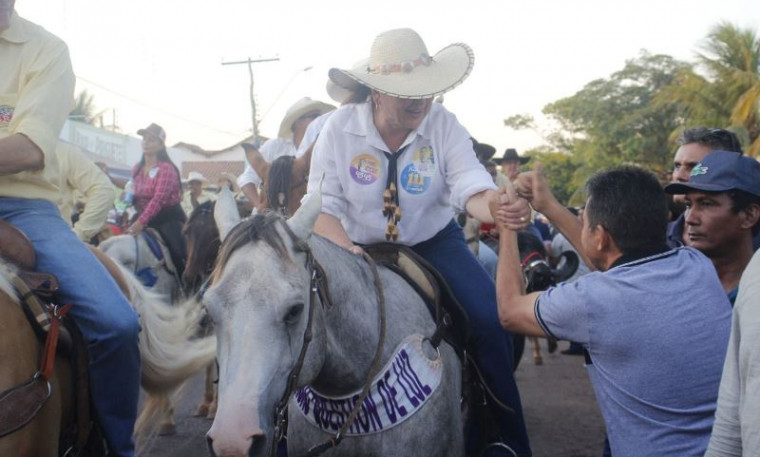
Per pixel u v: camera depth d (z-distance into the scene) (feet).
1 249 8.68
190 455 16.53
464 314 10.05
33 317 8.45
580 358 29.96
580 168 140.15
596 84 143.43
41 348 8.56
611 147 135.85
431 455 9.04
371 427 8.66
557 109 150.00
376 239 10.82
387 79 9.96
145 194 25.75
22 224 9.20
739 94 86.12
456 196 10.47
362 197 10.57
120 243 24.21
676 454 7.23
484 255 20.49
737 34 88.48
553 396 23.36
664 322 7.33
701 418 7.24
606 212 7.85
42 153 8.78
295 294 7.02
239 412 6.44
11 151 8.52
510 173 29.30
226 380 6.66
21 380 8.07
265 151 21.03
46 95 9.04
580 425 19.99
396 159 10.52
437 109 10.81
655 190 7.86
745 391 5.57
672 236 13.06
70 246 9.25
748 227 9.46
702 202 9.50
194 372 10.86
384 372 8.80
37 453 8.33
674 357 7.27
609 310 7.52
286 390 7.13
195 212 23.20
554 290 8.14
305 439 9.21
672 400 7.29
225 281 7.00
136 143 83.61
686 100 91.15
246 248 7.23
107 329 8.86
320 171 10.57
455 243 11.14
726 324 7.34
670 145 123.34
